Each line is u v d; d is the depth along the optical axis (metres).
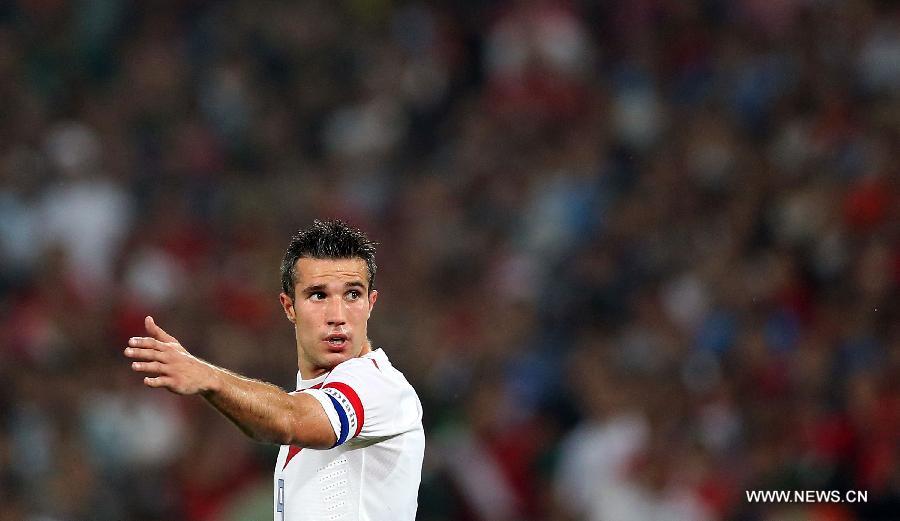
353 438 15.06
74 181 52.78
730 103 52.31
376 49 60.12
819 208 45.31
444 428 39.38
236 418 13.66
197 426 38.56
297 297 15.83
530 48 56.47
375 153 56.28
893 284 41.12
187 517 36.94
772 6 54.47
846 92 50.44
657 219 47.56
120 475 38.69
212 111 57.38
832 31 52.81
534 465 37.59
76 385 41.66
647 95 54.25
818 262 43.66
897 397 35.44
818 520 33.75
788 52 53.06
